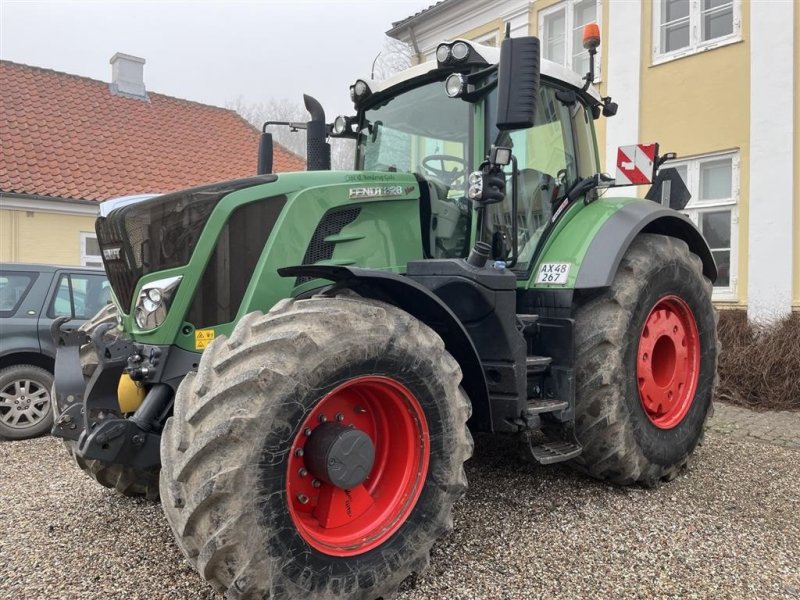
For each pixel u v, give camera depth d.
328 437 2.36
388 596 2.48
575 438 3.52
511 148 3.21
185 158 14.70
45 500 3.70
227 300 2.81
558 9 10.39
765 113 7.67
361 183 3.16
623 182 4.26
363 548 2.42
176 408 2.27
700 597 2.49
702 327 4.16
